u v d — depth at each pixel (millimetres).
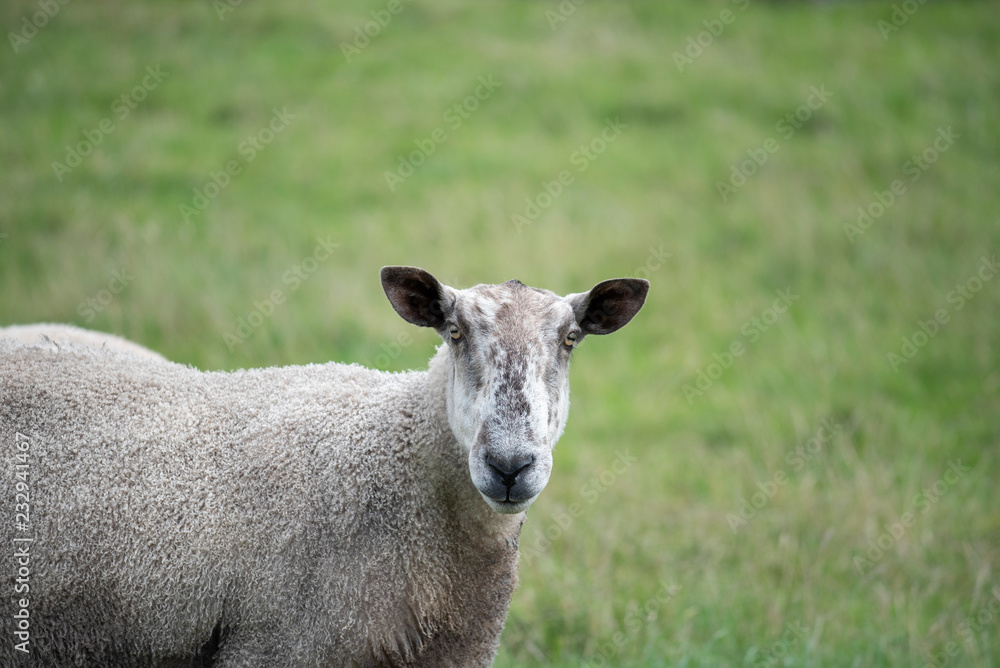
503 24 71062
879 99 65438
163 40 66125
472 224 47688
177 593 15516
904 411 36562
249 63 63625
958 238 49312
